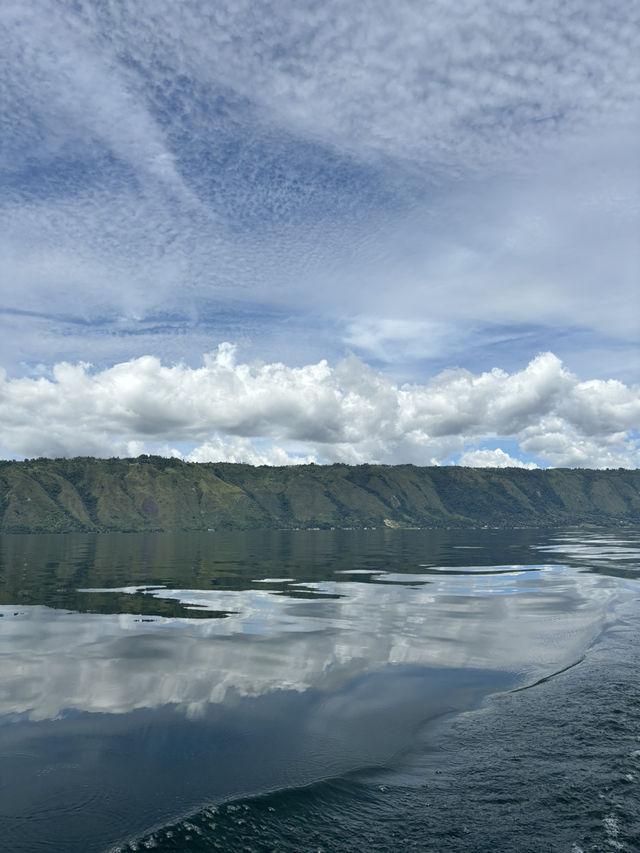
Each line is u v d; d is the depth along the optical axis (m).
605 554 85.38
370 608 32.25
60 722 14.23
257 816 9.76
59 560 77.31
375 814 9.95
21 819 9.63
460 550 100.69
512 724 14.35
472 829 9.46
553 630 25.91
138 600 35.66
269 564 69.25
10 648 22.06
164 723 14.22
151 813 9.86
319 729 13.95
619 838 9.16
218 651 21.69
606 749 12.77
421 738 13.45
